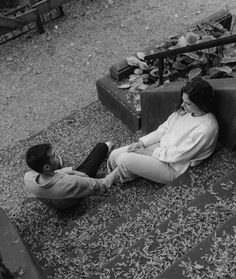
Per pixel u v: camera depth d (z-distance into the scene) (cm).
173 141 373
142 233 311
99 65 686
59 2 757
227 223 258
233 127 353
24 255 259
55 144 545
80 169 448
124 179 402
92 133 551
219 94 350
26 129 603
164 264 265
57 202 390
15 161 538
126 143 518
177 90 412
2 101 653
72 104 629
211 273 236
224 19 598
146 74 544
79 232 349
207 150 363
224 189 304
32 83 676
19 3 816
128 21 761
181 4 775
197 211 293
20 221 420
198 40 530
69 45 734
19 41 763
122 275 264
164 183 389
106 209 371
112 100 548
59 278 299
